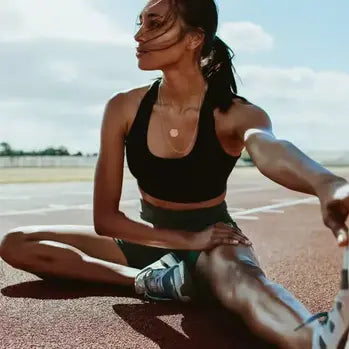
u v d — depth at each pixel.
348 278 1.88
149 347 2.43
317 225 6.07
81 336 2.54
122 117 2.97
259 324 2.28
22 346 2.42
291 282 3.56
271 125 2.75
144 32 2.78
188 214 2.99
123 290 3.30
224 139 2.84
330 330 1.93
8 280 3.52
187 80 2.84
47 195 9.14
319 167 2.01
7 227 5.71
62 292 3.26
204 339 2.53
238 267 2.56
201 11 2.76
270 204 8.13
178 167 2.85
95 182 3.00
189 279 2.92
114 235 2.97
